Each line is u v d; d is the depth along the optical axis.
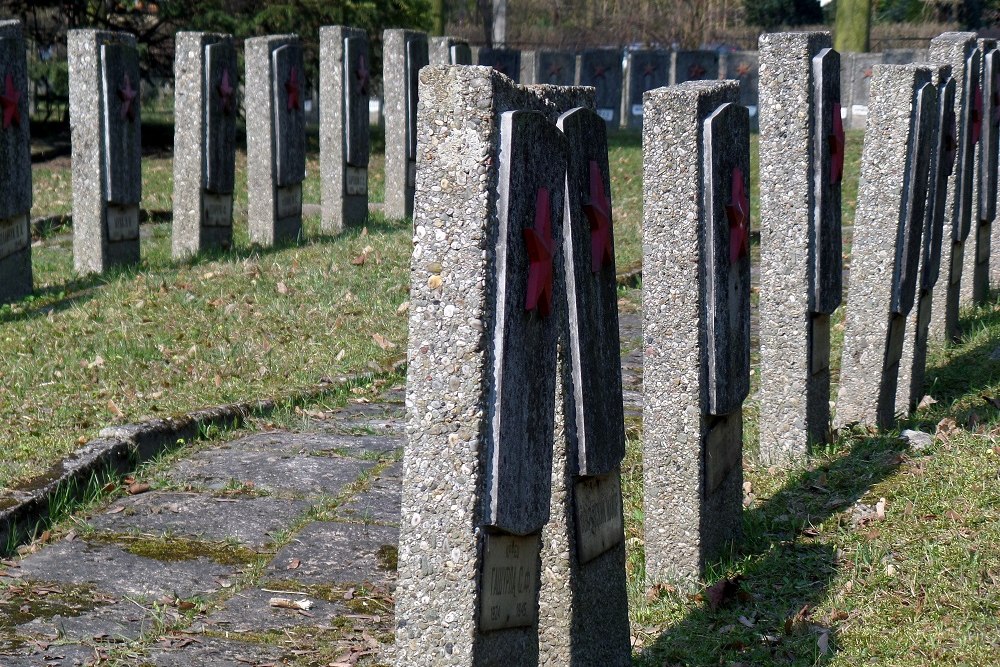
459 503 2.96
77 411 6.75
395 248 11.51
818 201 5.81
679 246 4.63
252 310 9.09
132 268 10.70
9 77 9.62
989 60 8.79
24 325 8.72
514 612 3.16
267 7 21.59
